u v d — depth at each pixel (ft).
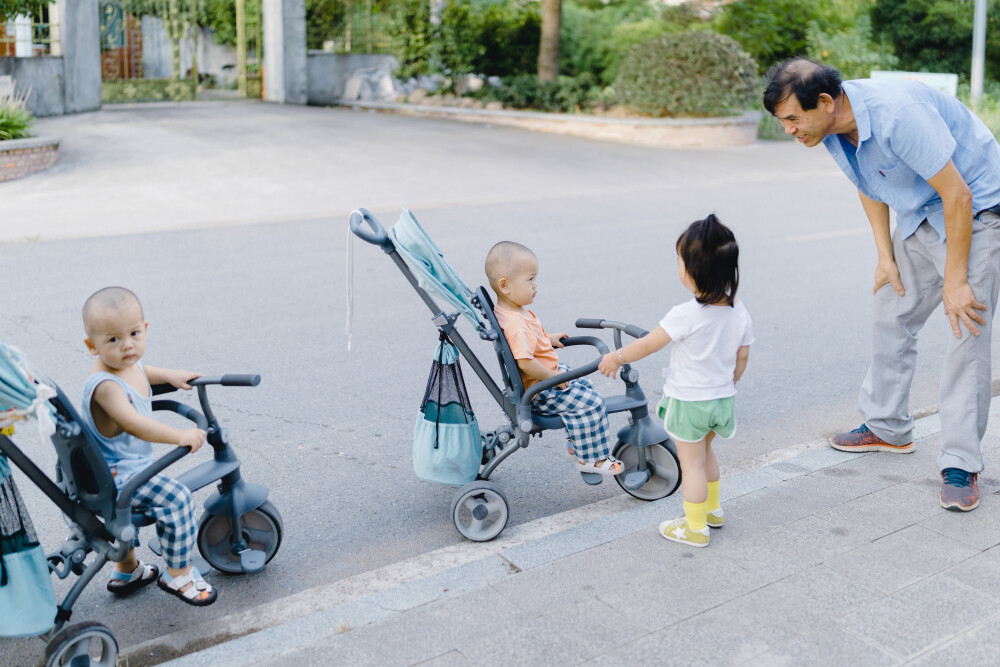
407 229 12.01
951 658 9.45
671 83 63.82
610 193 45.19
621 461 13.75
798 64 12.42
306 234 34.17
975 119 12.85
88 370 19.43
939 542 11.87
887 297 14.34
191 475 11.15
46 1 55.88
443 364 12.56
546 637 9.91
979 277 12.75
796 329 23.34
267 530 12.02
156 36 76.28
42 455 15.34
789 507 12.94
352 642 9.89
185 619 11.14
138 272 27.99
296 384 19.02
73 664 9.50
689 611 10.35
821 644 9.70
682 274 11.39
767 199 44.14
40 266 28.45
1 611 9.36
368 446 16.12
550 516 13.30
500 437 13.03
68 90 61.82
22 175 43.75
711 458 12.27
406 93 78.64
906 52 89.10
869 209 14.20
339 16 80.38
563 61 82.69
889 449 14.87
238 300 25.16
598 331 22.95
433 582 11.19
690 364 11.51
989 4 84.79
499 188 45.50
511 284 12.58
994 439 15.20
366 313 24.18
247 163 49.44
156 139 54.95
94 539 10.19
